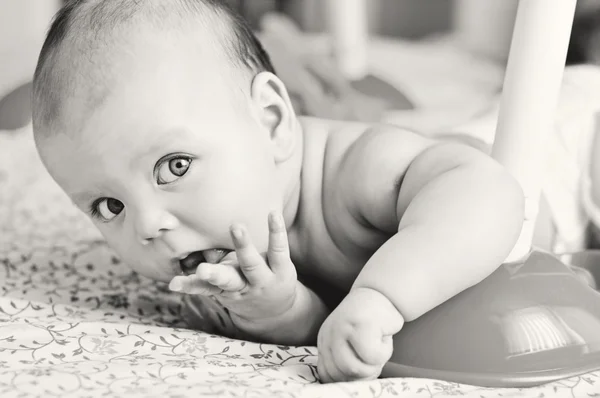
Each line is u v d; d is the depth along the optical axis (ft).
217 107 2.54
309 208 2.95
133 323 2.67
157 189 2.44
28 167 4.89
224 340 2.44
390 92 6.08
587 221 3.82
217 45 2.65
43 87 2.57
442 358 2.25
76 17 2.62
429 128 4.33
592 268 3.33
